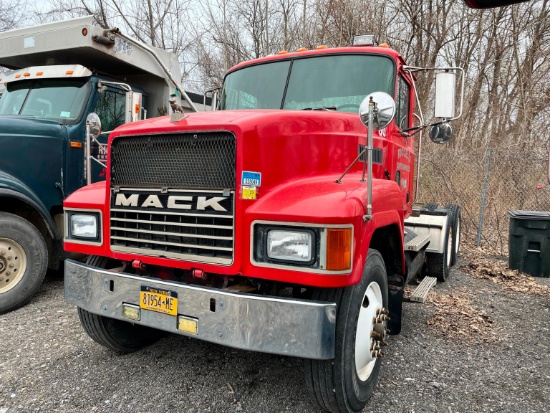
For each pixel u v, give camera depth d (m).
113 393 3.12
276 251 2.47
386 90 3.94
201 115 2.89
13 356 3.66
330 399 2.66
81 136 5.70
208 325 2.57
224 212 2.58
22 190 4.98
